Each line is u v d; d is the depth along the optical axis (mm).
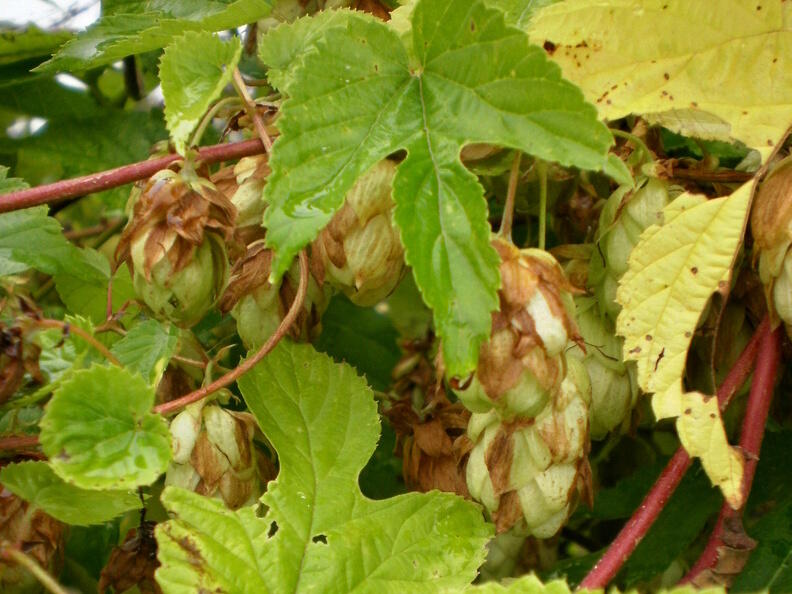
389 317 490
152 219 288
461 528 300
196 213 288
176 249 287
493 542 355
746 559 292
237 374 304
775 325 301
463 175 264
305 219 264
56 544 301
